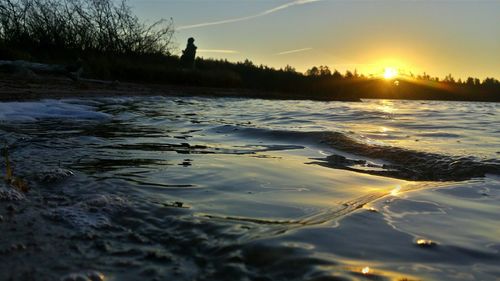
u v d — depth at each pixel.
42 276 1.84
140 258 2.04
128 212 2.68
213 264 1.98
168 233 2.35
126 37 27.80
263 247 2.12
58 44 24.56
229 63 37.34
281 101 20.16
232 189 3.31
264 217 2.62
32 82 13.66
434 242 2.27
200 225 2.46
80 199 2.91
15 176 3.47
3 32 23.44
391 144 5.58
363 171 4.12
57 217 2.54
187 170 3.94
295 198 3.08
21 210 2.64
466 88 56.12
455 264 2.01
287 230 2.37
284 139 5.94
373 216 2.66
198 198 3.04
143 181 3.49
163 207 2.79
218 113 10.91
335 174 3.95
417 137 6.71
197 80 25.56
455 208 2.92
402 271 1.91
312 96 28.23
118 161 4.29
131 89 16.98
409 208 2.88
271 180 3.64
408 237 2.33
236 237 2.26
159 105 12.42
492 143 6.06
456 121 10.06
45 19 24.33
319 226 2.44
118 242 2.23
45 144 5.12
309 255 2.03
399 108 17.41
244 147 5.36
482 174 3.96
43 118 7.71
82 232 2.33
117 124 7.55
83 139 5.66
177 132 6.68
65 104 9.65
